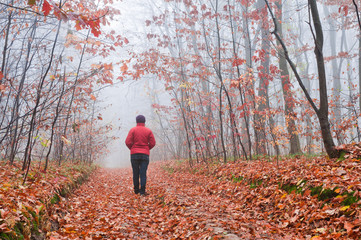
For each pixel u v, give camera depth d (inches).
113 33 303.3
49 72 286.7
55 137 380.8
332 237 116.3
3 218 112.9
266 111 353.4
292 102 386.6
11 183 177.5
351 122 373.4
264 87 413.7
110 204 242.5
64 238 139.8
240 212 186.4
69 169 347.6
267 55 425.1
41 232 138.8
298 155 322.0
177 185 332.2
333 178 161.8
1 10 235.9
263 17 426.3
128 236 159.8
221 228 144.9
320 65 220.2
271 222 162.6
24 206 140.1
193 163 484.7
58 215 176.6
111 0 264.2
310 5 223.3
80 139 493.4
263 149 416.2
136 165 286.7
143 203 249.6
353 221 120.3
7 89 244.7
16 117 250.8
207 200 227.8
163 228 175.2
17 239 113.0
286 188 197.0
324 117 216.5
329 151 214.1
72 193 257.9
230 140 498.0
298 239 125.6
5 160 287.9
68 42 243.6
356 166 172.1
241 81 330.3
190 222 168.6
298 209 158.7
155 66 403.2
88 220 185.0
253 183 237.6
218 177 319.0
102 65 264.5
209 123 446.3
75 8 239.0
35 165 288.2
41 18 249.3
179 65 431.5
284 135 367.6
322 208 147.6
